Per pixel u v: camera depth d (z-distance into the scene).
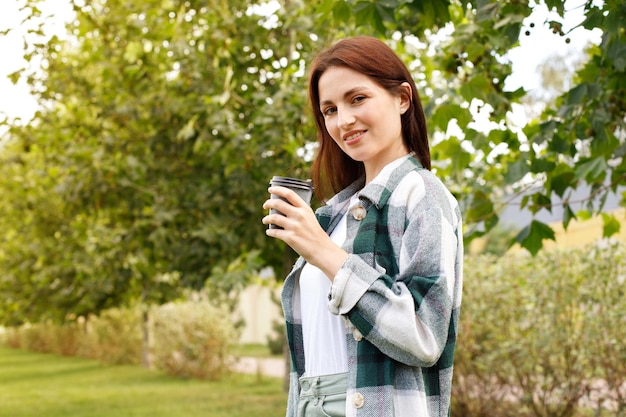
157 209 7.43
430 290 1.39
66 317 13.23
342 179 1.93
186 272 7.80
